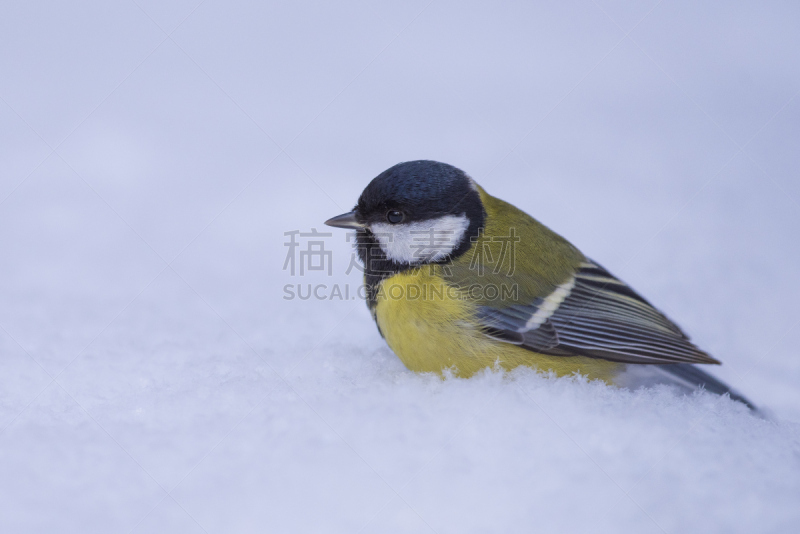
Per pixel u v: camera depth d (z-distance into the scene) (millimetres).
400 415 3102
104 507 3072
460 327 3131
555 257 3145
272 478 3080
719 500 3076
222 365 3143
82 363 3145
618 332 3141
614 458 3088
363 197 3143
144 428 3098
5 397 3117
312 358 3150
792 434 3104
